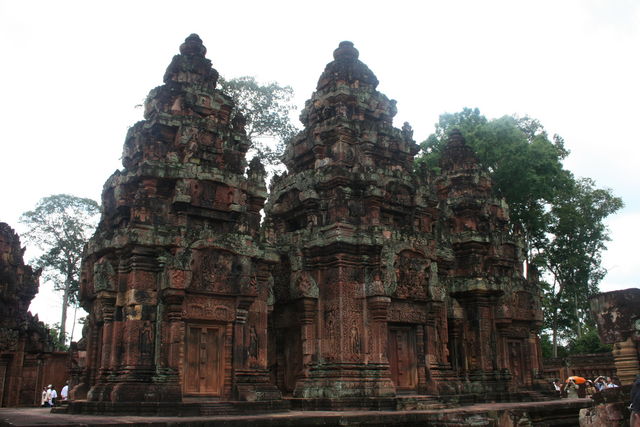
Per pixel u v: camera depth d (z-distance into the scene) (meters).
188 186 18.91
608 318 15.50
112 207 20.70
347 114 24.81
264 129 33.84
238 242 18.78
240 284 18.53
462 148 32.09
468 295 28.58
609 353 38.50
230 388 17.86
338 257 21.75
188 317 17.59
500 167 38.50
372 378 20.94
